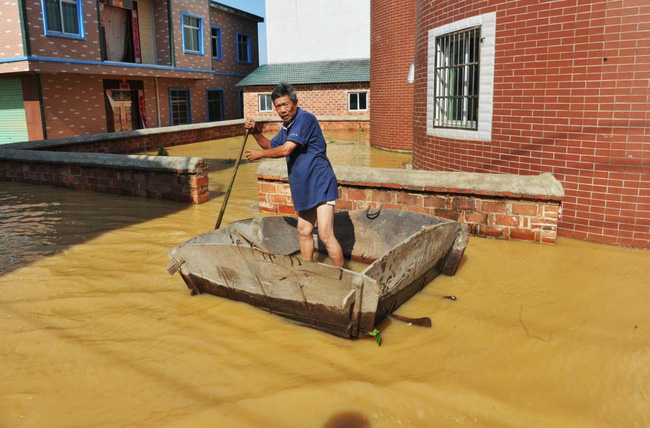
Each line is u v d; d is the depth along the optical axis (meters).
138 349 3.51
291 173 4.32
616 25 5.39
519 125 6.45
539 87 6.13
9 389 3.05
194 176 7.97
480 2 6.81
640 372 3.15
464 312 4.05
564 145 5.98
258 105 25.91
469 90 7.71
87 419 2.75
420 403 2.84
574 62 5.76
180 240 6.15
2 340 3.66
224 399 2.89
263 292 3.94
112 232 6.53
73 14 17.17
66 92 17.86
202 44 23.98
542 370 3.19
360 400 2.87
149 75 20.36
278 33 26.89
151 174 8.40
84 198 8.64
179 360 3.35
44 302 4.34
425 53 8.80
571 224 6.00
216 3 26.17
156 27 22.44
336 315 3.57
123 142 15.28
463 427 2.65
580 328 3.74
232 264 3.99
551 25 5.90
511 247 5.63
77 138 13.45
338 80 23.80
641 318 3.89
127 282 4.80
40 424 2.72
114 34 20.89
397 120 15.01
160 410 2.81
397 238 5.16
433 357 3.36
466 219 6.04
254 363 3.31
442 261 4.81
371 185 6.48
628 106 5.45
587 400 2.88
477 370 3.19
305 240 4.55
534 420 2.70
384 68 15.29
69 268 5.21
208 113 26.48
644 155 5.43
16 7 15.45
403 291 4.14
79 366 3.29
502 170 6.78
